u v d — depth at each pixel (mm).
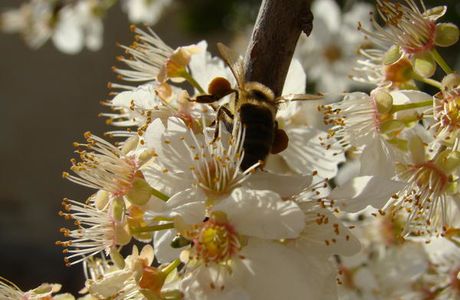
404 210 150
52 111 609
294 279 124
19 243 540
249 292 124
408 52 146
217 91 137
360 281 177
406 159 143
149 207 132
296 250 127
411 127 142
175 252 133
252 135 132
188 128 132
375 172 144
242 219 124
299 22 136
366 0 270
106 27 596
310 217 129
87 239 136
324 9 259
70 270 501
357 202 129
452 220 147
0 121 600
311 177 129
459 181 143
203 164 130
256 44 136
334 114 147
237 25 329
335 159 158
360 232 180
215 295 124
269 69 136
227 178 129
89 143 142
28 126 605
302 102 159
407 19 147
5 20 351
